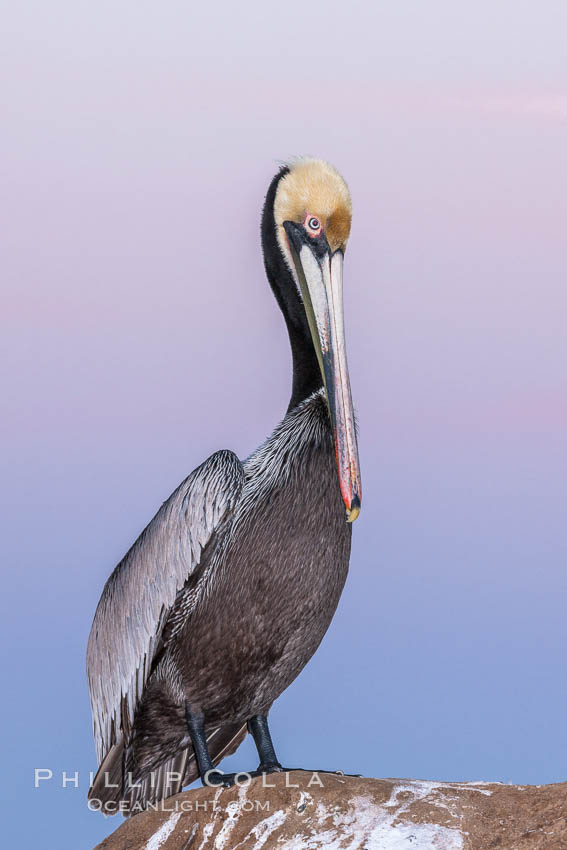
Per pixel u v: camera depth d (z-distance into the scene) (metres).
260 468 10.20
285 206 10.80
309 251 10.66
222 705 10.22
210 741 10.92
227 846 8.74
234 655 10.00
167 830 9.20
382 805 8.70
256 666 10.05
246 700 10.23
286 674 10.19
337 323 10.54
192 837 9.02
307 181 10.69
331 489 10.13
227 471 10.16
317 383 10.60
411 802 8.71
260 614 9.93
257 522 9.97
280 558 9.90
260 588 9.90
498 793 8.81
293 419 10.42
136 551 10.85
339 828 8.51
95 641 11.20
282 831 8.65
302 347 10.78
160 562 10.36
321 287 10.59
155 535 10.52
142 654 10.47
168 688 10.31
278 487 10.03
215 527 10.02
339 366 10.45
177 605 10.22
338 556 10.17
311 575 9.95
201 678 10.12
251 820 8.86
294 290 10.84
